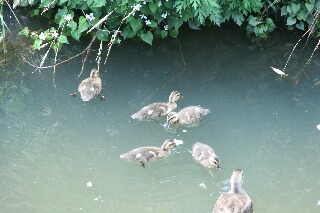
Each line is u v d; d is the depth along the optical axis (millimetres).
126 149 9672
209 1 11031
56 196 8758
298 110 10562
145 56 11680
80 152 9594
